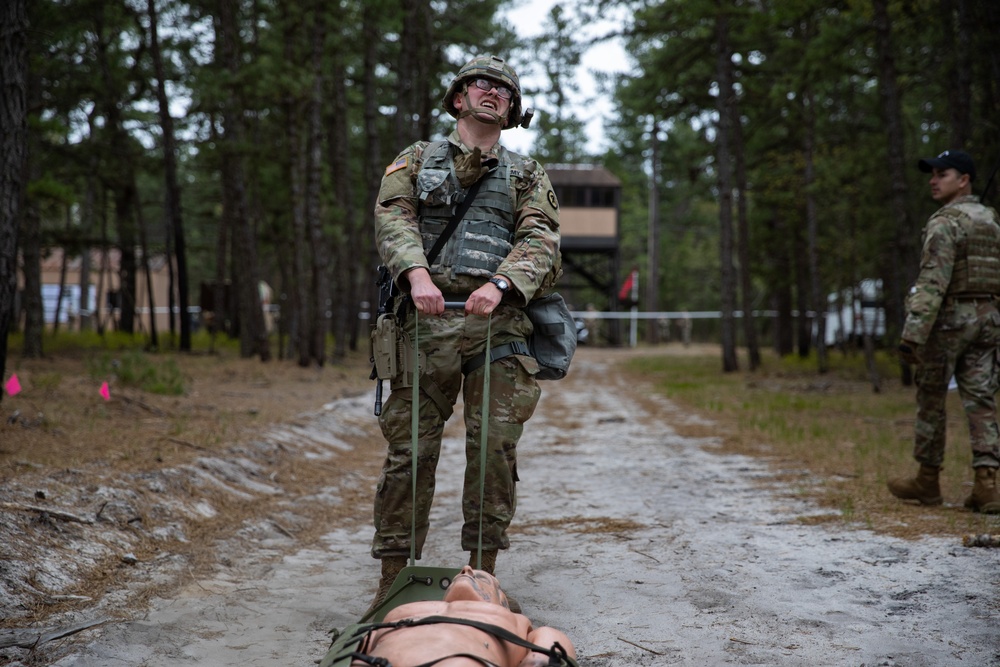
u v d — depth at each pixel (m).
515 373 4.03
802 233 25.78
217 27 22.16
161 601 4.32
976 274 6.17
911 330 6.21
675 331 64.38
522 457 9.68
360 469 8.94
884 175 17.69
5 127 8.06
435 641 2.28
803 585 4.63
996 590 4.39
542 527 6.23
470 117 4.09
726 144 23.80
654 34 23.11
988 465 6.13
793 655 3.64
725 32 23.08
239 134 20.56
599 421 13.27
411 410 4.02
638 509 6.79
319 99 19.25
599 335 49.00
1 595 4.00
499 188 4.10
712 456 9.52
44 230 21.36
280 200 23.59
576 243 47.94
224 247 31.19
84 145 21.42
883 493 7.05
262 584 4.78
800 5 16.95
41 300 17.58
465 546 4.03
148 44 23.39
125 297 27.81
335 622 4.18
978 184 13.93
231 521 6.07
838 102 23.02
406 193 4.06
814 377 21.09
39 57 15.89
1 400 8.56
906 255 15.41
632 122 26.39
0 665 3.37
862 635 3.85
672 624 4.07
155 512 5.74
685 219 62.06
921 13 16.02
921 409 6.50
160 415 9.72
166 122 21.64
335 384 16.67
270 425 10.04
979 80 15.32
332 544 5.84
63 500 5.40
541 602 4.45
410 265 3.76
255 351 23.59
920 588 4.49
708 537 5.79
